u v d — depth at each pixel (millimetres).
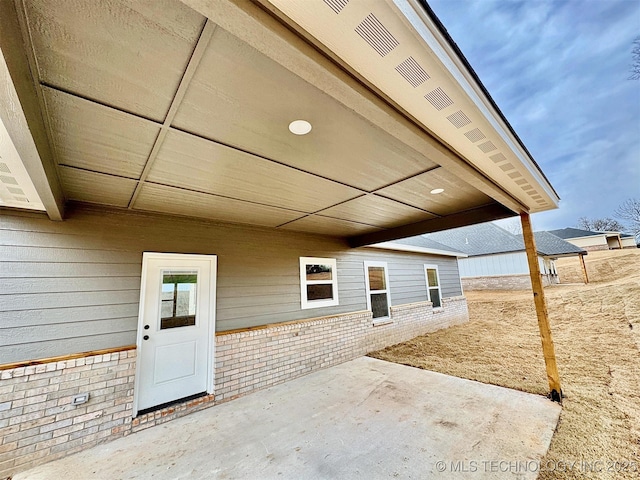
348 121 1935
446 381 4375
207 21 1164
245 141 2145
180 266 3861
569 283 16578
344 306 6141
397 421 3166
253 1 963
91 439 2844
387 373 4887
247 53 1339
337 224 5023
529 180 2768
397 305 7570
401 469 2377
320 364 5289
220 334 4016
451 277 10148
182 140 2086
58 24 1140
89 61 1333
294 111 1806
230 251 4414
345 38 1115
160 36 1229
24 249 2812
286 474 2369
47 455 2613
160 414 3285
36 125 1587
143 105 1676
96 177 2613
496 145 2059
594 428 2863
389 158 2510
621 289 10203
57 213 2795
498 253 15719
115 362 3090
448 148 2068
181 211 3771
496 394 3811
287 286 5117
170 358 3580
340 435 2920
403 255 8195
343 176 2879
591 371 4508
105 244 3299
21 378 2590
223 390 3908
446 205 3971
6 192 2318
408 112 1618
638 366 4586
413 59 1243
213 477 2359
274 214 4188
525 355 5645
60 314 2910
